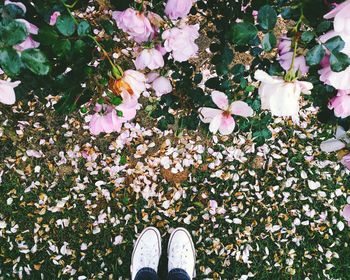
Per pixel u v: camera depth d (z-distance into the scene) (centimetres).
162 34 92
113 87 88
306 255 220
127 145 227
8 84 76
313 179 226
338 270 220
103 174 224
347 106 87
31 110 224
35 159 224
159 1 101
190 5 82
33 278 214
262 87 78
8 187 221
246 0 111
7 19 69
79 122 227
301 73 81
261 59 118
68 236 219
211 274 219
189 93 128
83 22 80
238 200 224
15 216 219
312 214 223
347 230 223
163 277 227
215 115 101
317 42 79
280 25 208
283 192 225
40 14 82
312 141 228
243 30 81
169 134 227
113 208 222
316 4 77
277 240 221
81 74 88
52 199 221
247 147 227
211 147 227
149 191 223
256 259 220
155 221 222
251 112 98
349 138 100
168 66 129
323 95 96
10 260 214
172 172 225
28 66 71
